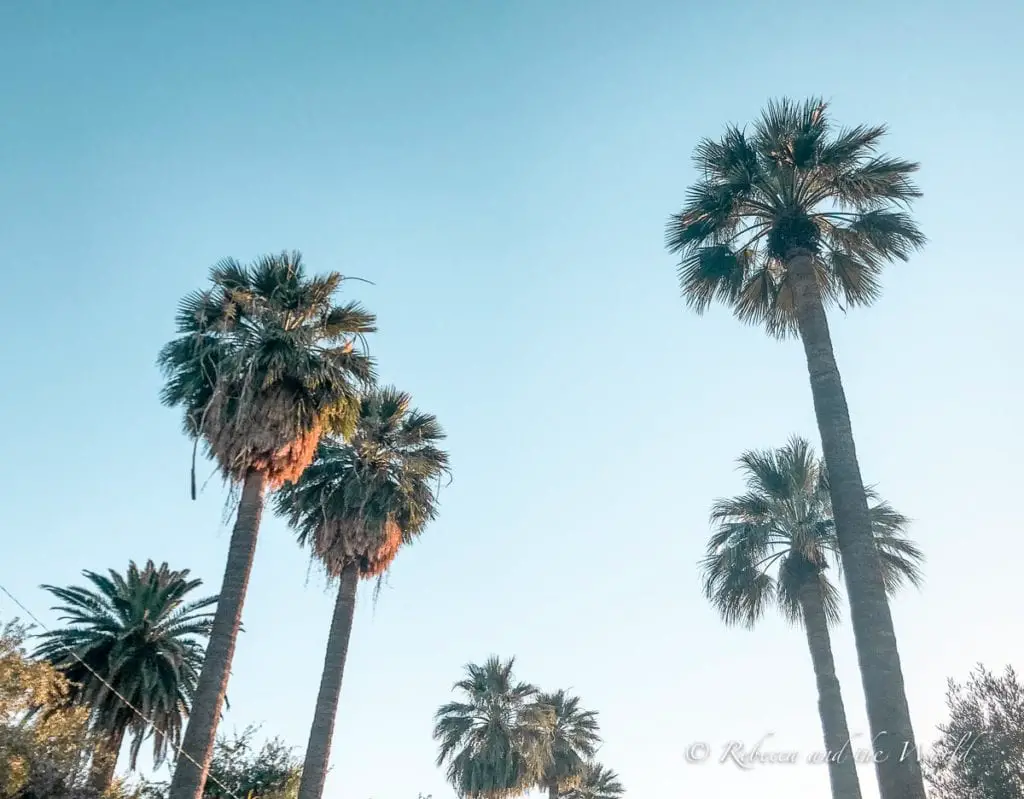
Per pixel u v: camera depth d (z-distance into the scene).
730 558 28.39
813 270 18.97
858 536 15.66
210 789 36.16
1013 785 19.78
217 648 20.81
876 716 14.17
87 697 32.25
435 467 31.50
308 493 30.44
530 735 44.25
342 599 29.12
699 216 20.28
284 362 23.39
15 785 22.55
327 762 26.53
